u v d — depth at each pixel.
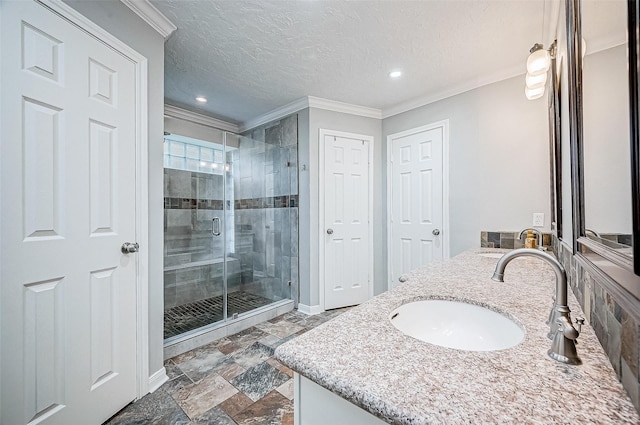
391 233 3.28
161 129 1.76
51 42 1.17
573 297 0.94
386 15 1.71
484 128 2.52
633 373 0.40
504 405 0.41
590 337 0.64
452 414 0.40
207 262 3.29
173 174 3.05
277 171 3.34
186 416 1.44
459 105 2.69
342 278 3.20
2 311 1.03
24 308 1.09
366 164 3.30
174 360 2.02
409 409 0.41
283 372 1.85
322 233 3.08
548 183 2.19
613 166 0.59
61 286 1.21
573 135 0.94
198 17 1.73
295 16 1.73
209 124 3.60
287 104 3.16
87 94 1.31
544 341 0.63
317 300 3.07
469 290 1.07
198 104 3.15
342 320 0.77
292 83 2.64
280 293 3.33
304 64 2.29
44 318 1.15
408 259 3.11
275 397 1.59
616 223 0.56
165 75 2.48
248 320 2.66
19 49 1.08
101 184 1.38
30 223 1.11
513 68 2.34
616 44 0.58
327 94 2.89
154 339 1.69
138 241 1.57
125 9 1.52
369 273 3.31
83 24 1.30
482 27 1.83
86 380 1.29
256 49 2.08
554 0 1.45
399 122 3.21
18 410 1.07
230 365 1.95
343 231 3.20
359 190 3.28
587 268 0.73
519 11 1.67
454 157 2.72
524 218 2.30
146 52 1.65
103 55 1.39
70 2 1.25
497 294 1.01
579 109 0.87
